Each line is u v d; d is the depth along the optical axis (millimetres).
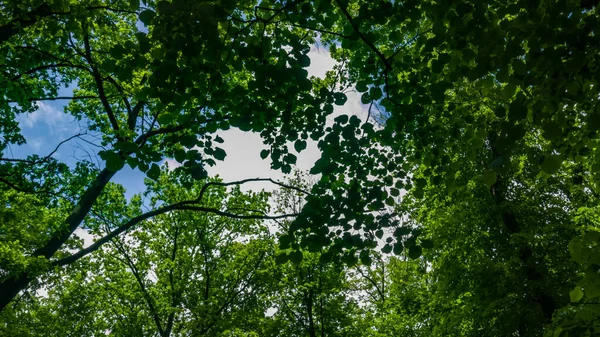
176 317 18609
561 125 3418
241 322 17156
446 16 3645
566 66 2828
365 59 5598
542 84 2982
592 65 2881
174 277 19547
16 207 8859
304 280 18094
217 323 16328
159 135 10750
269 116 4789
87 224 14852
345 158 4918
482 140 4547
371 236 4594
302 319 18672
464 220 12008
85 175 9609
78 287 18531
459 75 4312
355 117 4828
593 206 10797
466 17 3539
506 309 10484
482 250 12164
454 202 12305
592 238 3092
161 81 3852
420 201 12672
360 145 5105
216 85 4422
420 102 5266
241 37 4133
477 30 3297
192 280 19594
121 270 19375
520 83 3055
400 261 18719
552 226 10812
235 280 19594
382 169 5523
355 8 7512
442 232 12297
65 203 10945
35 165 8742
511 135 2996
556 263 10875
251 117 4773
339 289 18797
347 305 19078
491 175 2984
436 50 4758
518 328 10555
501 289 10836
